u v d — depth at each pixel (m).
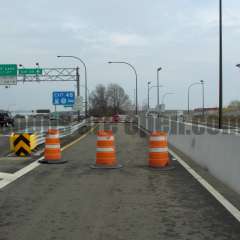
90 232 7.65
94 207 9.56
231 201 10.17
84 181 13.09
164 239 7.25
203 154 16.20
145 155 20.86
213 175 14.20
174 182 12.88
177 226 8.03
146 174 14.54
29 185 12.40
